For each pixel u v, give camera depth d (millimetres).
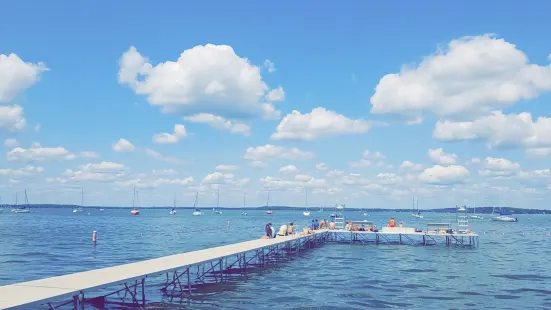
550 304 22141
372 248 52312
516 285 27391
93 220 152500
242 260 39594
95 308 20594
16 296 16031
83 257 40375
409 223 153875
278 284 27219
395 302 22312
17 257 40094
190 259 25766
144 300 21453
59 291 16891
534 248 54844
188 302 21984
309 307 21047
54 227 99375
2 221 135000
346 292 24750
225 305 21391
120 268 22328
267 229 43594
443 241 62000
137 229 94625
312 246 54062
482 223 173250
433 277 30312
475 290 25625
